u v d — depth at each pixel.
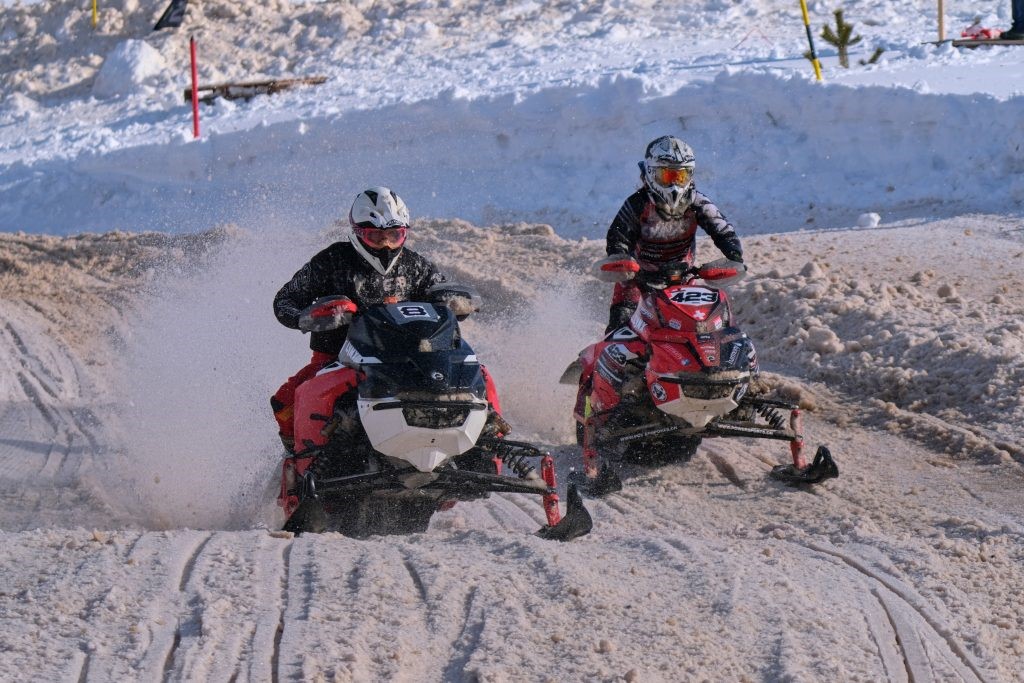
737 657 17.34
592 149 79.00
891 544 23.70
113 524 26.97
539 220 74.69
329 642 16.89
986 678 17.98
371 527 24.83
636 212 31.12
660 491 28.23
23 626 17.17
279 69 118.69
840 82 72.38
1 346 46.38
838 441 32.09
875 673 17.19
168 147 92.19
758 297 43.97
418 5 127.44
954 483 28.48
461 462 24.78
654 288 29.27
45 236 69.25
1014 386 33.47
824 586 20.81
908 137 66.31
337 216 78.00
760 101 74.00
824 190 67.31
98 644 16.64
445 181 81.94
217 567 19.50
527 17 120.44
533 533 23.47
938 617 20.03
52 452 33.03
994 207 58.38
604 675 16.41
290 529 22.48
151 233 69.12
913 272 46.88
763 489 28.42
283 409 26.08
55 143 106.06
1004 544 24.08
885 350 37.62
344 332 25.78
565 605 18.66
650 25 111.75
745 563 21.27
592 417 29.14
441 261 55.19
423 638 17.42
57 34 132.75
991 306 41.03
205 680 15.77
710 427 28.25
